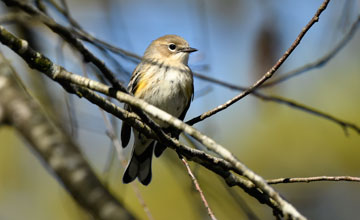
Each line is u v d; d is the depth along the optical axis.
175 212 12.66
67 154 10.78
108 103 6.98
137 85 11.21
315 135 13.20
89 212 10.41
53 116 11.42
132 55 10.59
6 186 13.20
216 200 10.02
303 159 13.20
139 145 10.81
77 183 10.49
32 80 11.98
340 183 13.45
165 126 10.18
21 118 10.92
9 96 11.08
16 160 13.42
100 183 10.70
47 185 13.44
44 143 10.76
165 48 12.46
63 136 11.06
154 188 12.95
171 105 11.19
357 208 13.40
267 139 13.41
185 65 11.86
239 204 9.05
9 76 11.32
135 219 10.55
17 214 12.93
